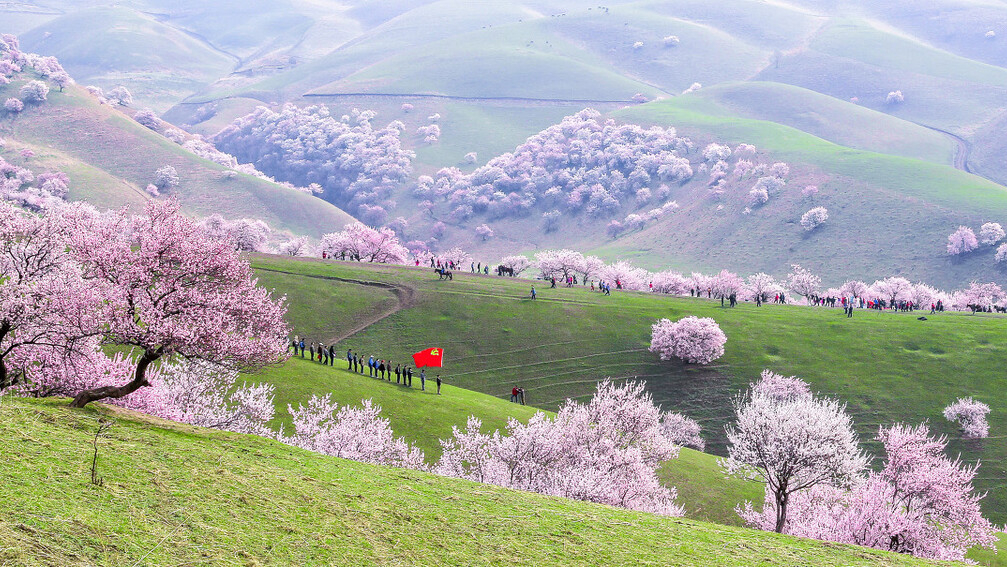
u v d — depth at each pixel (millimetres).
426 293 116375
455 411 65125
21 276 26734
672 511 48406
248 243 188250
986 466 78438
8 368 27094
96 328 23266
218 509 14227
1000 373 93625
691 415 89625
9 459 14047
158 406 35500
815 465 37219
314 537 13914
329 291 115125
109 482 14180
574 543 16922
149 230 24312
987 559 52625
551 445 46531
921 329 105625
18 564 9961
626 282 152250
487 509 18797
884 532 37688
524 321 109250
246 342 24062
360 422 51406
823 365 98062
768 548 19625
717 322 110062
